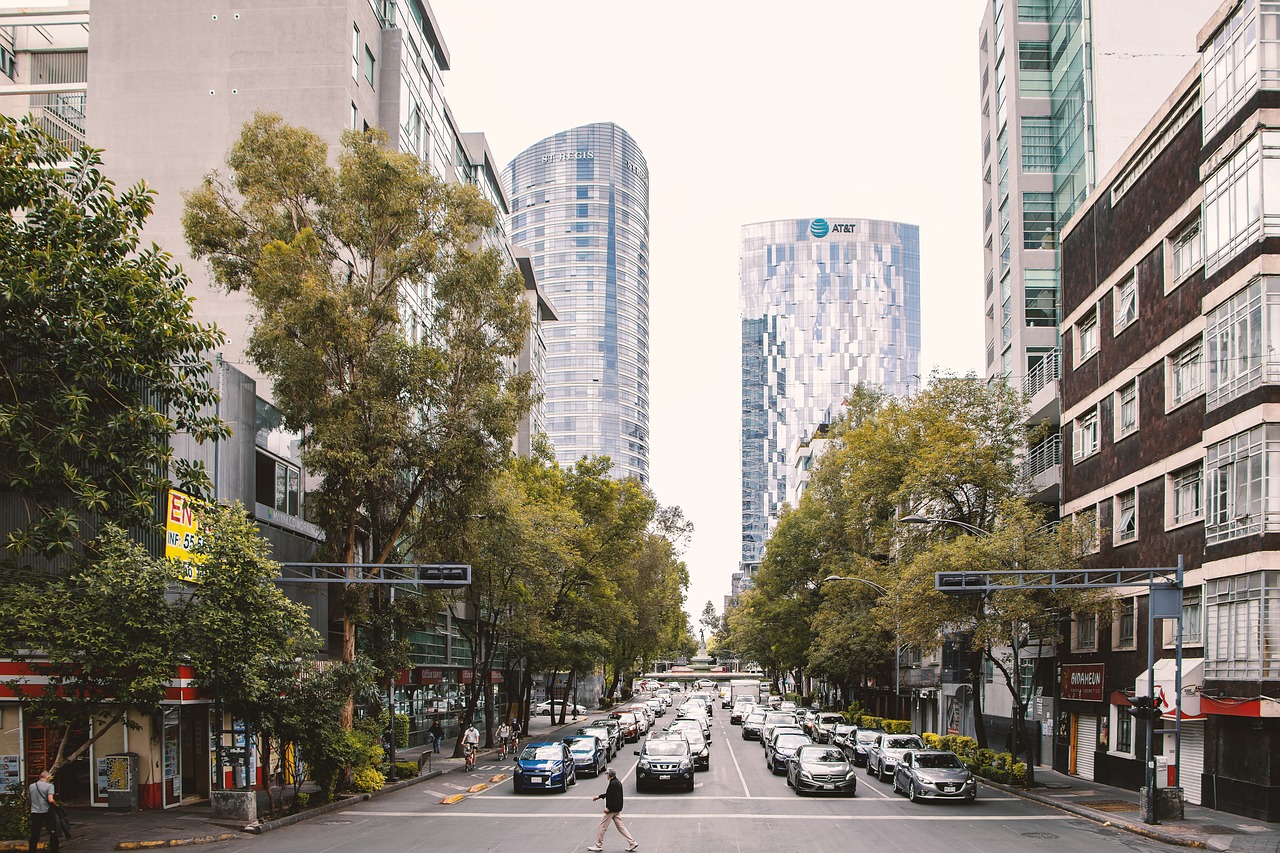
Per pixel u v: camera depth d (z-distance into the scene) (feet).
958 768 96.84
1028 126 177.68
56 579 71.87
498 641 157.79
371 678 87.92
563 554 143.64
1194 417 91.35
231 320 143.13
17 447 64.64
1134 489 104.63
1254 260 80.38
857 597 156.97
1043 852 64.85
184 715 90.43
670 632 303.48
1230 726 83.61
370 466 95.35
